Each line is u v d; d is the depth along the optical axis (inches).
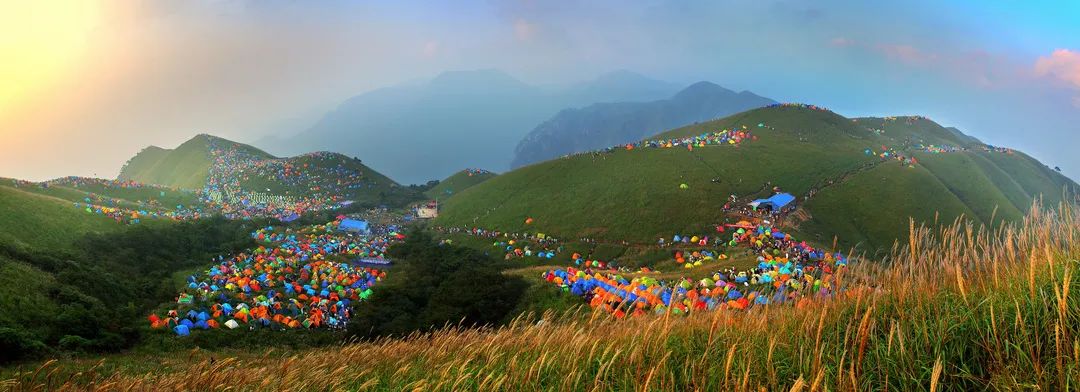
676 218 4197.8
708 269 2132.1
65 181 5999.0
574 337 435.5
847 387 285.0
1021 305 290.5
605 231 4274.1
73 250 2723.9
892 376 294.5
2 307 1487.5
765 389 290.8
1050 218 350.3
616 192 4869.6
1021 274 319.6
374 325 1854.1
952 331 299.3
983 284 329.4
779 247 3233.3
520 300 1830.7
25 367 1064.8
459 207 5753.0
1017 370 268.2
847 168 5187.0
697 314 470.9
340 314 2250.2
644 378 361.7
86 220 3193.9
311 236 4443.9
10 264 1823.3
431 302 1984.5
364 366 577.3
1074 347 243.8
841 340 339.0
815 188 4658.0
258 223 4862.2
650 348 401.4
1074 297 277.4
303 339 1897.1
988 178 5757.9
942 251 362.6
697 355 377.4
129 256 2908.5
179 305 2079.2
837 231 3959.2
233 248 3567.9
